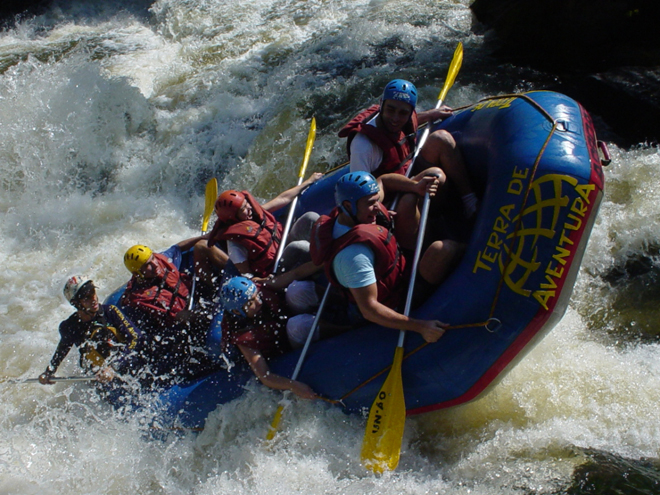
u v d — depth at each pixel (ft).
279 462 11.56
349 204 10.34
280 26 30.99
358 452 11.51
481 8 25.72
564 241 9.93
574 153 10.27
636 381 12.26
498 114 11.77
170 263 14.89
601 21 21.81
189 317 14.26
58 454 12.75
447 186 12.89
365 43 26.08
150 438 12.74
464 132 12.70
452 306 10.48
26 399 14.65
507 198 10.40
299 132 21.84
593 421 11.57
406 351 10.81
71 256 20.35
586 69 21.67
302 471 11.37
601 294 14.75
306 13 31.58
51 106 24.29
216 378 12.80
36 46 35.88
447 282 10.75
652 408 11.63
